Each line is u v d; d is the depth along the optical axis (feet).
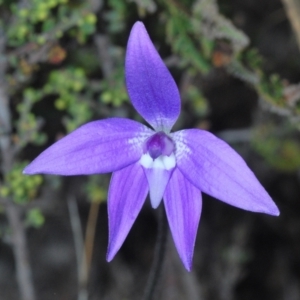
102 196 1.20
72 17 1.12
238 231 1.31
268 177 1.34
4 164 1.16
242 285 1.41
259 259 1.43
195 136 1.01
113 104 1.18
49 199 1.21
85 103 1.16
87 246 1.20
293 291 1.40
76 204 1.25
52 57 1.13
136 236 1.33
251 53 1.14
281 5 1.24
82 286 1.21
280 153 1.24
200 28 1.13
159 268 1.06
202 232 1.31
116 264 1.32
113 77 1.16
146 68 0.99
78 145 0.99
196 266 1.30
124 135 1.01
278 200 1.38
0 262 1.30
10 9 1.14
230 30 1.13
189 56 1.14
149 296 1.07
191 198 1.01
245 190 0.99
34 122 1.14
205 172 1.00
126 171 1.01
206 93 1.25
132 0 1.11
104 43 1.17
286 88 1.14
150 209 1.30
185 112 1.22
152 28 1.17
